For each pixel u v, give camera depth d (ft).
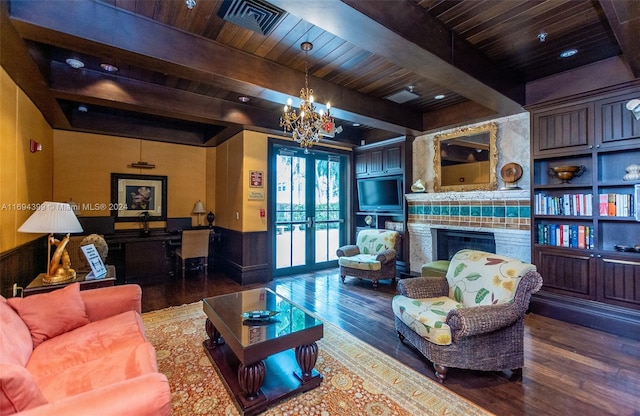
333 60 10.02
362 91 12.73
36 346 6.12
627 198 9.98
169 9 7.38
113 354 5.68
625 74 9.81
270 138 16.92
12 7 6.05
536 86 11.75
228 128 15.81
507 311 7.09
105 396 3.56
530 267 7.56
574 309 10.82
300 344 6.86
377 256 15.48
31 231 8.15
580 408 6.32
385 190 18.48
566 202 11.30
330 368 7.82
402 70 10.81
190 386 7.04
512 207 13.10
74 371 5.11
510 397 6.68
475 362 7.15
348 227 20.83
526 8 7.47
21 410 3.28
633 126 9.72
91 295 7.52
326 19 6.48
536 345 9.16
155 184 18.24
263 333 6.72
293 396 6.66
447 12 7.64
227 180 17.92
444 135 15.93
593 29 8.39
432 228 16.29
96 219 16.03
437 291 9.26
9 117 8.75
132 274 15.92
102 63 10.02
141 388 3.73
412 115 15.31
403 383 7.19
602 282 10.32
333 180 20.68
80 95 10.36
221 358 8.02
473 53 9.36
